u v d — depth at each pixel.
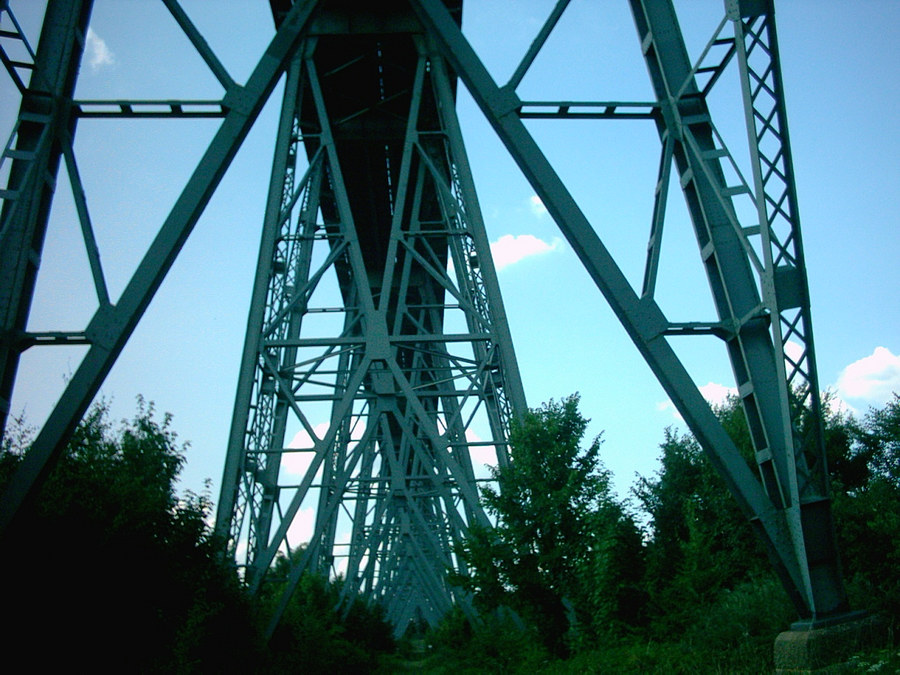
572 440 18.64
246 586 20.02
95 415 16.55
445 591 50.66
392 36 25.45
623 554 19.16
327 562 40.88
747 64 10.97
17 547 11.41
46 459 11.03
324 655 25.64
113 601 12.37
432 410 37.69
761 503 11.09
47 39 12.34
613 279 12.09
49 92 12.10
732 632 12.84
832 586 10.49
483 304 24.94
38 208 11.68
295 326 25.34
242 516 20.89
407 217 37.56
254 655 19.08
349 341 23.17
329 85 27.67
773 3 10.77
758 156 10.90
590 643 16.44
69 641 11.71
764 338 11.52
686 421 11.73
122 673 12.55
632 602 18.12
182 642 15.23
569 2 13.49
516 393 22.11
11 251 11.30
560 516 17.75
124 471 15.52
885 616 10.57
